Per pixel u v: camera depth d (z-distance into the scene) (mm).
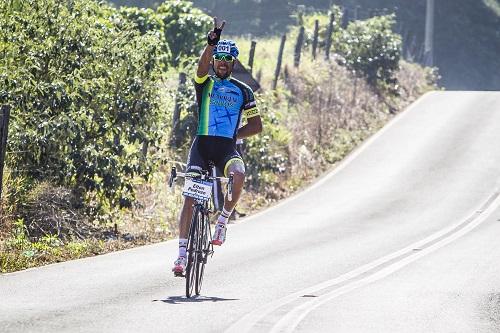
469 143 69562
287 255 31859
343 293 23812
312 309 21000
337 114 75000
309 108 71625
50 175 33844
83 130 33594
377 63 88312
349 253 32938
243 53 81938
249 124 22047
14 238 30250
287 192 53688
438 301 22953
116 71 35812
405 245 35750
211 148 21516
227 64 21609
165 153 46969
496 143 69438
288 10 121688
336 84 79750
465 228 41438
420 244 36062
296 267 28844
